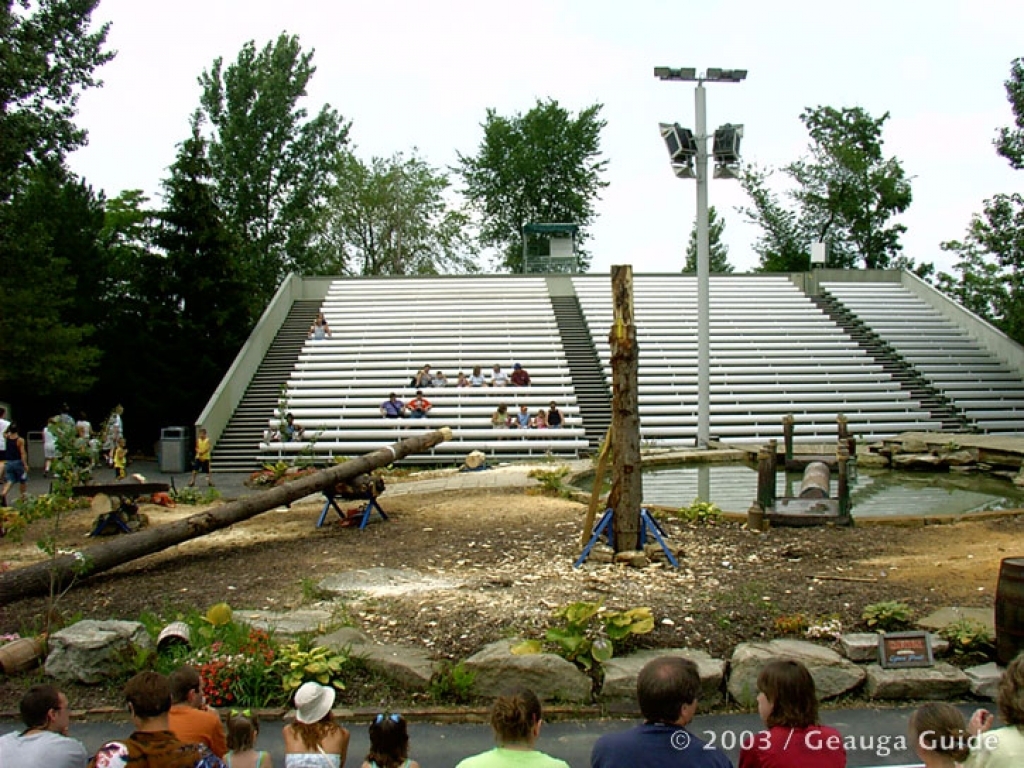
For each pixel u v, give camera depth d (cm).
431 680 687
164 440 2536
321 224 5256
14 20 2405
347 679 700
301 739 492
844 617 797
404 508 1476
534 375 3027
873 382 3077
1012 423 2847
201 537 1270
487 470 2106
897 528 1258
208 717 512
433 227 5484
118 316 3234
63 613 886
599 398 2917
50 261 2698
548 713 660
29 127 2353
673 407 2833
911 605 838
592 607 721
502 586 914
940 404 2986
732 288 3788
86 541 1296
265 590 940
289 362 3159
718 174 2353
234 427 2728
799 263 5266
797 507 1324
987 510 1425
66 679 719
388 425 2697
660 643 742
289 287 3634
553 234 4925
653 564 995
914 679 686
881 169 5091
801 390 2992
